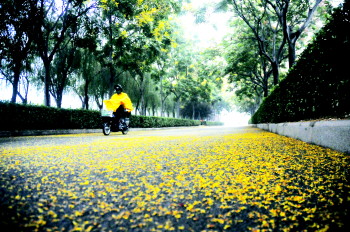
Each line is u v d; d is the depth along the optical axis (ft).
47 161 9.84
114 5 45.14
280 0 41.88
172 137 25.23
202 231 4.24
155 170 8.70
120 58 59.11
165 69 86.69
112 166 9.20
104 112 32.32
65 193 5.92
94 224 4.38
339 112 12.42
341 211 4.86
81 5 43.14
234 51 70.59
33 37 40.47
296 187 6.50
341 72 11.98
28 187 6.14
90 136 29.99
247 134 28.68
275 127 30.19
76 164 9.44
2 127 28.40
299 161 9.80
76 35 48.98
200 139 21.79
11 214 4.50
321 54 14.66
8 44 36.81
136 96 87.97
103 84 72.54
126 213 4.89
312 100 16.83
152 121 74.08
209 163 9.98
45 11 44.65
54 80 62.39
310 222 4.47
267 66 79.05
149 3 49.47
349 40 11.13
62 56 58.39
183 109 180.14
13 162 9.30
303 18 51.98
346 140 10.37
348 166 8.42
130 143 18.40
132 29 56.59
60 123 37.45
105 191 6.22
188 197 5.90
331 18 13.16
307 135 15.83
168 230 4.25
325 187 6.36
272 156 11.30
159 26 53.57
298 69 20.30
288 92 24.68
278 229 4.27
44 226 4.18
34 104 33.19
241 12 51.24
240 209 5.17
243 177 7.70
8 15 34.55
